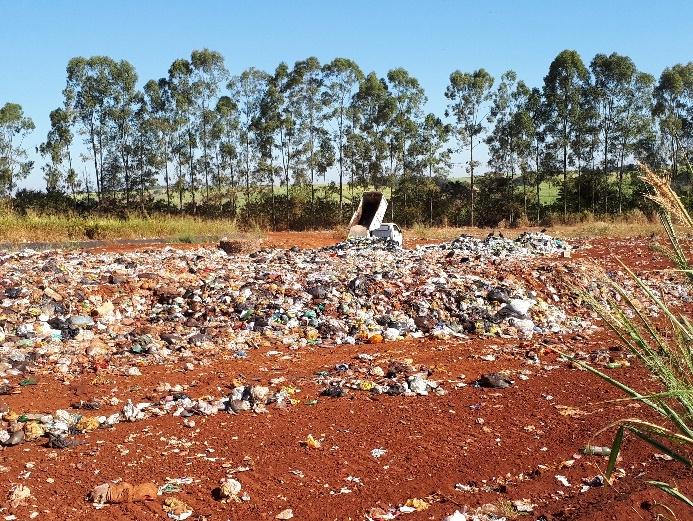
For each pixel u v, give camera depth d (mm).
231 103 46844
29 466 4965
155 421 5949
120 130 46844
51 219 22188
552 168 46312
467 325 9820
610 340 9125
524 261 14078
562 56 43781
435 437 5605
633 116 42031
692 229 2541
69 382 7004
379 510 4363
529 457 5199
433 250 16812
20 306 9484
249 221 38406
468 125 44031
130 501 4441
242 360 7973
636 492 4344
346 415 6117
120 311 9828
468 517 4266
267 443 5473
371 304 10430
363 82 47312
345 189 63938
